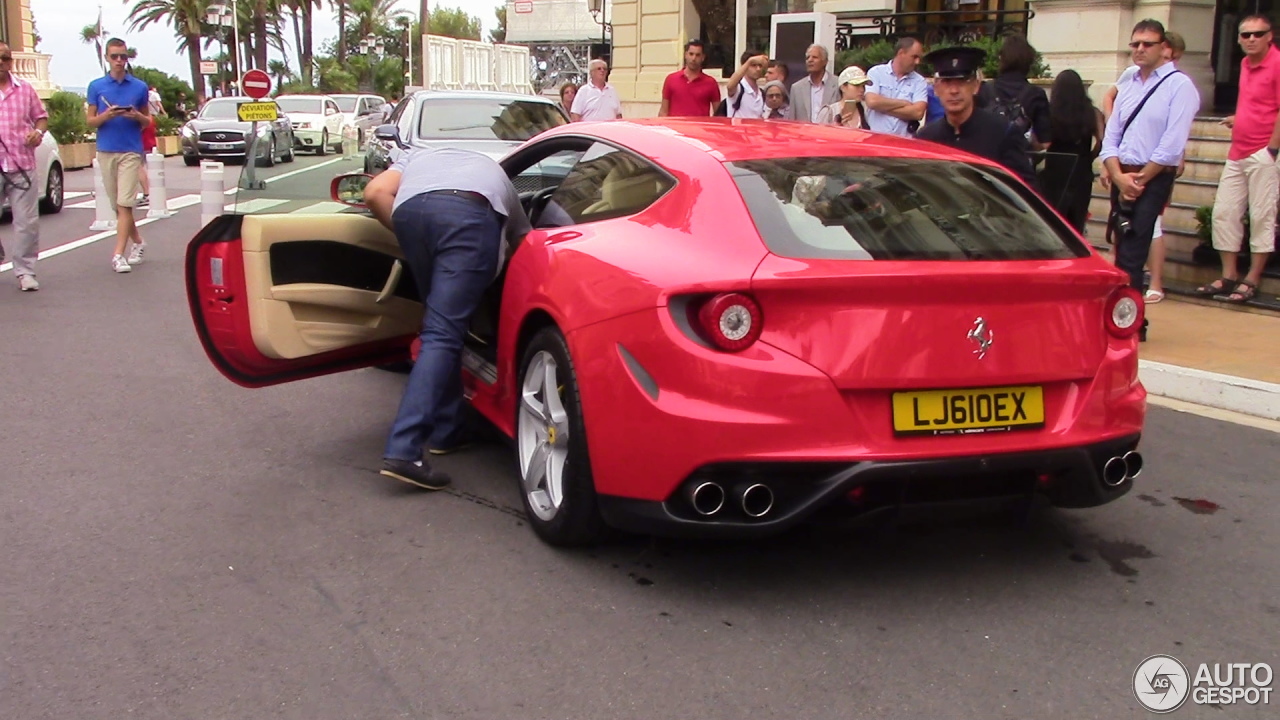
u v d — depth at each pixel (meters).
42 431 5.95
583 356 4.06
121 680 3.48
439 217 4.90
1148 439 5.94
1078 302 3.91
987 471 3.74
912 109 8.45
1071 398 3.91
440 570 4.27
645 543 4.50
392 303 5.61
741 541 4.52
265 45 60.56
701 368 3.65
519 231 5.17
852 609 3.95
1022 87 7.57
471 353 5.56
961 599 4.04
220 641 3.73
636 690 3.43
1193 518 4.85
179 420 6.16
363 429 6.04
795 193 4.02
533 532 4.64
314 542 4.54
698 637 3.75
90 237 13.59
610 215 4.51
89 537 4.58
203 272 5.16
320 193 14.12
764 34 18.59
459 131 11.88
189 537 4.58
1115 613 3.96
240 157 26.42
